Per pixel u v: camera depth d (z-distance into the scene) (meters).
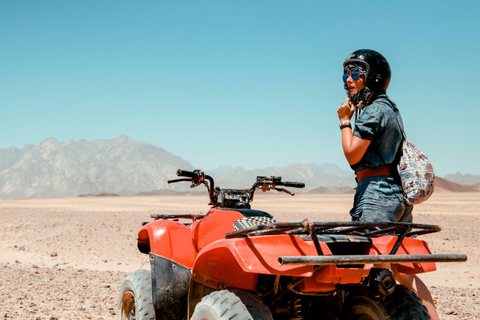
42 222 26.77
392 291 3.49
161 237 4.74
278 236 3.39
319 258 3.03
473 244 16.28
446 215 29.88
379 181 3.94
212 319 3.43
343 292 3.96
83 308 7.55
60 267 13.05
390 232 3.77
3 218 29.92
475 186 192.88
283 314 3.91
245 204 4.67
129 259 14.63
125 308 5.21
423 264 3.80
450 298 8.85
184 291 4.57
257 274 3.85
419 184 3.83
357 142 3.88
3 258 14.79
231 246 3.39
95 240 19.11
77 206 53.66
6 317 6.90
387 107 3.95
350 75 4.16
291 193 5.00
